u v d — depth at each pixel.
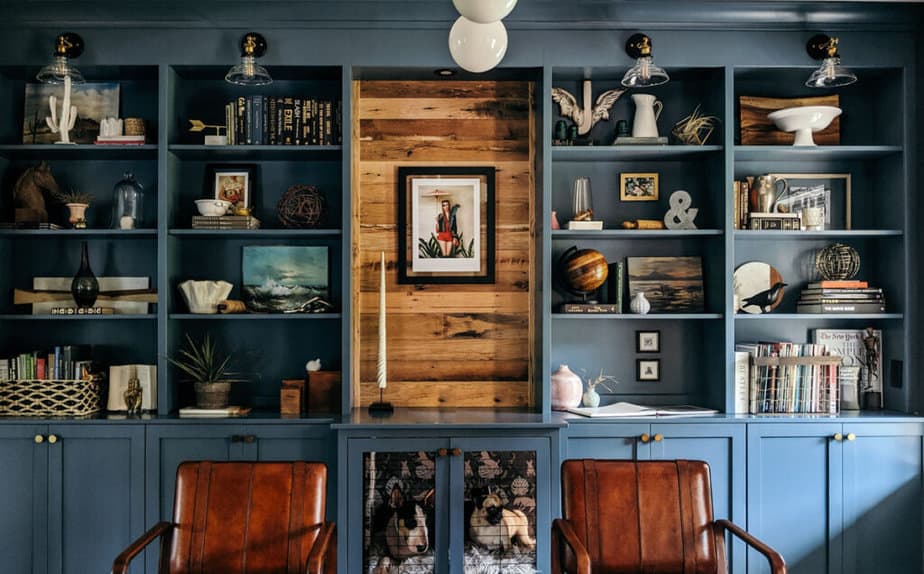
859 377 3.48
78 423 3.07
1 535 3.07
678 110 3.53
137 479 3.08
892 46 3.28
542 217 3.23
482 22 1.76
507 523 2.95
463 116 3.53
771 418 3.15
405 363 3.51
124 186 3.29
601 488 2.55
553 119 3.50
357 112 3.49
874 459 3.16
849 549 3.14
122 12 3.14
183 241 3.47
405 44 3.21
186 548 2.47
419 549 2.94
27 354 3.17
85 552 3.07
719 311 3.30
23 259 3.46
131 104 3.48
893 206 3.36
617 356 3.53
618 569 2.47
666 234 3.26
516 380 3.51
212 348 3.47
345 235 3.19
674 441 3.14
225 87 3.49
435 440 2.96
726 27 3.23
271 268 3.47
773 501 3.14
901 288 3.30
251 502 2.52
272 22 3.18
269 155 3.38
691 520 2.53
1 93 3.29
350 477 2.94
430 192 3.52
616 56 3.22
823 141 3.49
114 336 3.47
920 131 3.26
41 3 3.10
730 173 3.24
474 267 3.53
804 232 3.28
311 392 3.31
